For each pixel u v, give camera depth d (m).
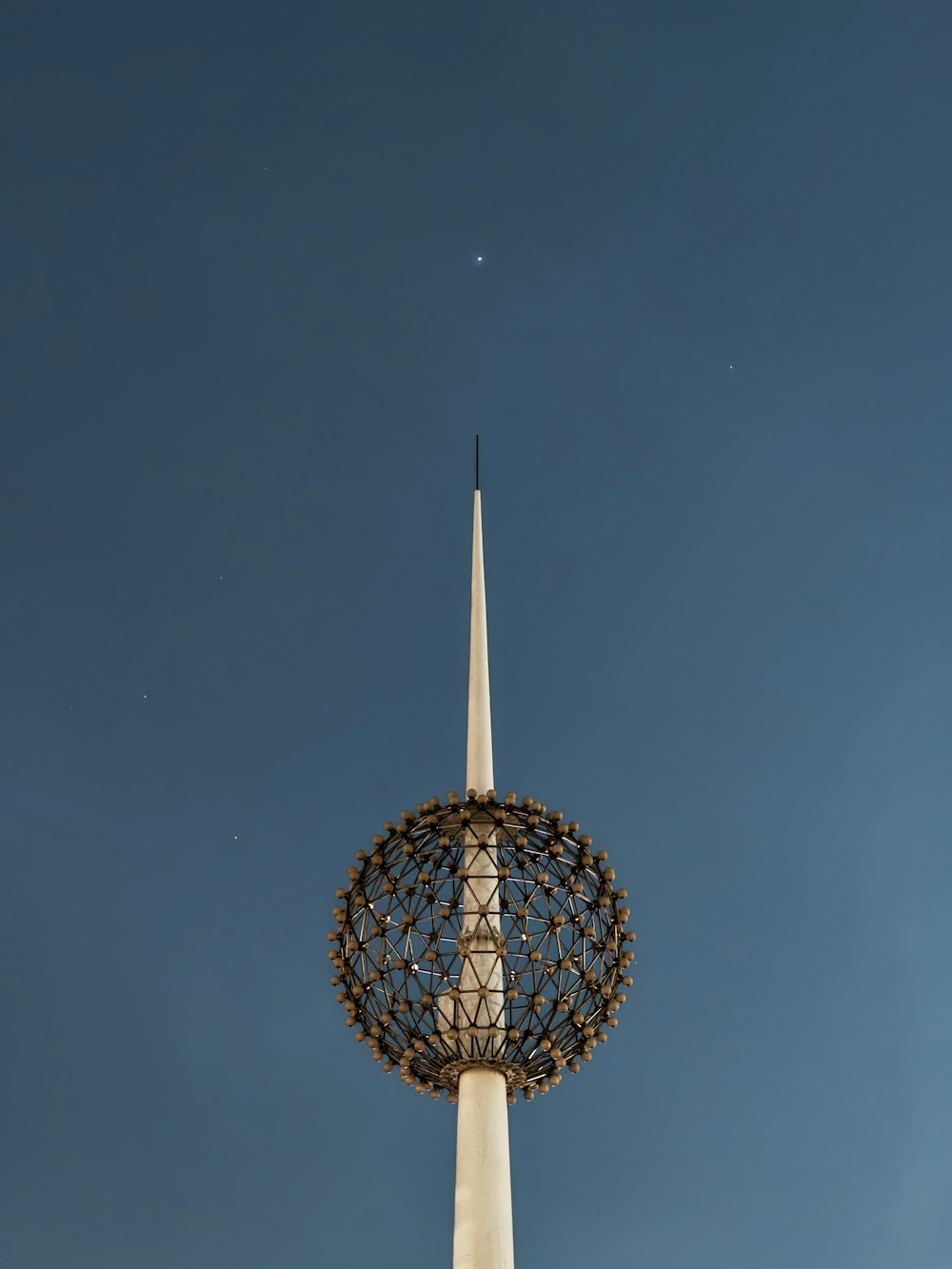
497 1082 23.72
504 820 24.81
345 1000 24.69
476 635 30.33
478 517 32.88
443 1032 23.61
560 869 24.94
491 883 24.62
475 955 23.88
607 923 24.78
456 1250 22.48
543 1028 23.72
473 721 28.80
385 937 24.30
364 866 24.91
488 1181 22.81
